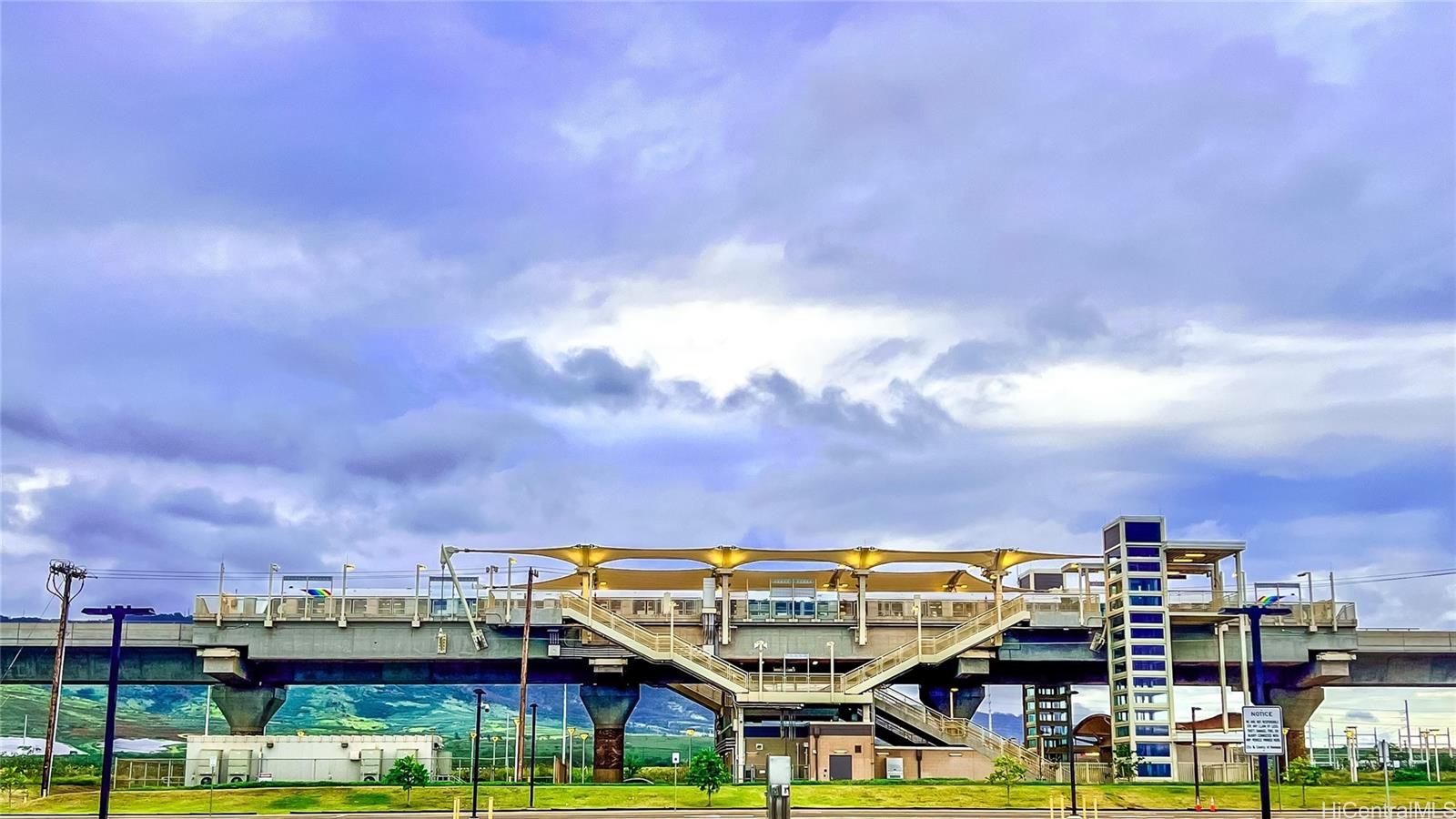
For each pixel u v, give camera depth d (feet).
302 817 250.57
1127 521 377.71
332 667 396.16
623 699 388.16
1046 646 383.45
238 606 380.99
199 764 334.24
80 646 380.78
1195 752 285.43
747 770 335.47
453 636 380.37
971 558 392.47
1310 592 390.63
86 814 253.24
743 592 433.48
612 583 441.27
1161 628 369.50
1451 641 400.67
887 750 337.11
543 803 274.16
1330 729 440.04
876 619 391.24
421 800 277.85
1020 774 301.43
